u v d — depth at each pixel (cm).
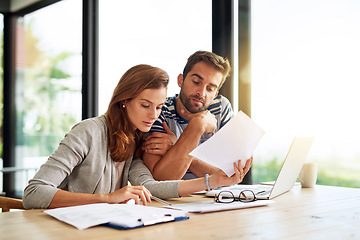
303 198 143
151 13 302
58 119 387
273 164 240
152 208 108
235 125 126
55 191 124
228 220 101
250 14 252
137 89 147
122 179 161
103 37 346
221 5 258
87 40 351
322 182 222
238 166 133
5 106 441
